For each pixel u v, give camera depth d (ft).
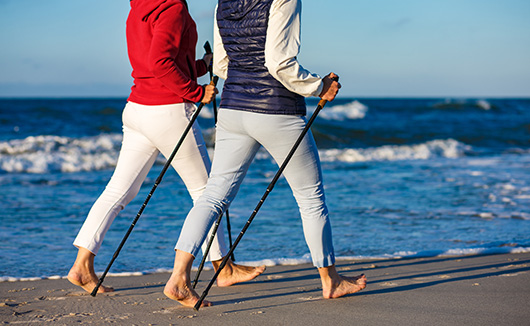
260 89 7.66
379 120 81.41
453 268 11.71
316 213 8.37
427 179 29.17
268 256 13.53
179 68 8.48
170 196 23.57
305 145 7.98
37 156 34.53
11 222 17.87
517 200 22.33
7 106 104.06
